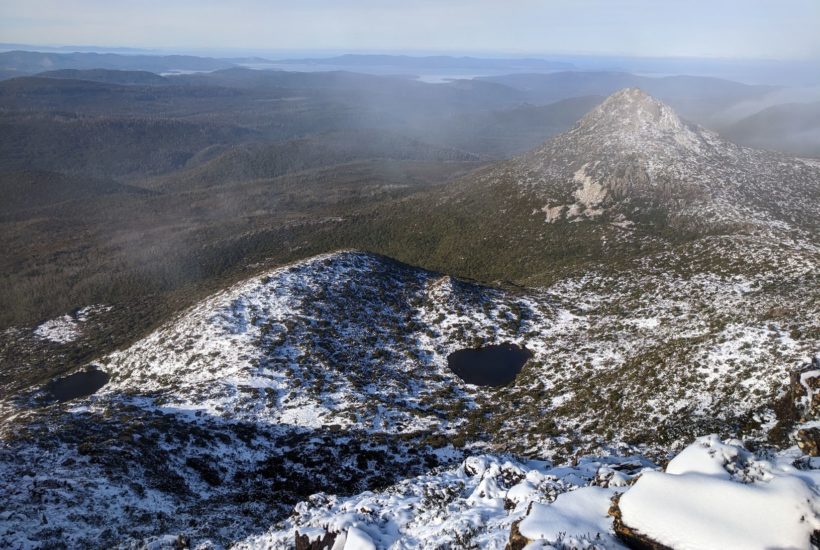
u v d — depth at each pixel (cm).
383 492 1938
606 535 991
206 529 2161
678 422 2477
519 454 2711
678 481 1007
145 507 2308
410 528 1460
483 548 1152
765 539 859
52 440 2658
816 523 868
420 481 1992
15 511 2066
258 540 1750
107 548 1973
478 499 1570
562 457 2491
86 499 2241
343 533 1450
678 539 906
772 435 2023
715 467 1062
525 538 1023
